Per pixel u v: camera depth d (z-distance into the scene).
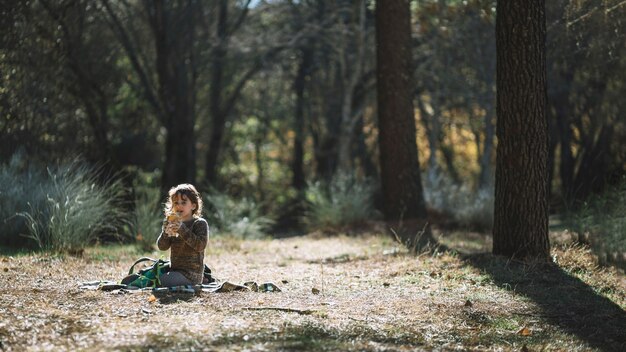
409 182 17.00
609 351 5.93
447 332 6.31
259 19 30.61
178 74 24.66
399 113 16.91
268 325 5.98
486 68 24.28
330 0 27.02
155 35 22.94
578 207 15.23
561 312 7.32
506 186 10.23
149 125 29.69
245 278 8.97
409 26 16.89
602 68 16.53
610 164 20.06
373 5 21.33
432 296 7.91
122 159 28.09
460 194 19.31
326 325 6.16
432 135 29.83
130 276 7.71
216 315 6.27
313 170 40.53
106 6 20.41
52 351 5.06
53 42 16.38
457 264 10.04
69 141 17.09
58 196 11.74
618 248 10.50
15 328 5.62
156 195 14.67
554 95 21.17
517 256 10.13
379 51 16.95
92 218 11.73
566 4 15.01
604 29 14.30
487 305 7.51
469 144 40.06
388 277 9.28
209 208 19.59
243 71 32.28
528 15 9.84
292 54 32.50
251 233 17.20
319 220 18.12
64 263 9.58
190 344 5.26
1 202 11.97
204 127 33.38
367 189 18.91
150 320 6.01
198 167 38.12
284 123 38.09
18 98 15.37
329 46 30.48
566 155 22.59
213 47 27.06
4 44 15.12
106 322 5.91
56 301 6.75
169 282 7.50
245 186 39.44
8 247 11.34
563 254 10.23
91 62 18.12
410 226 16.02
